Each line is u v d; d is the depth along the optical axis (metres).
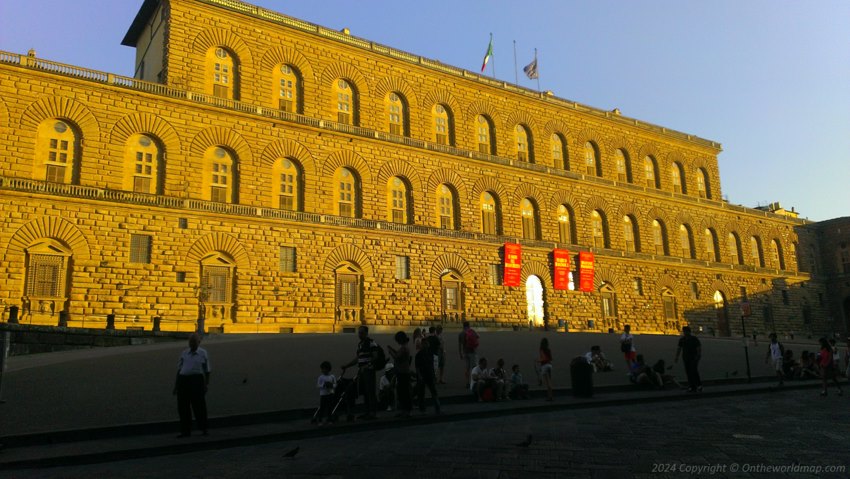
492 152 62.19
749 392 24.58
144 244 41.91
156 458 12.77
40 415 15.44
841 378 30.34
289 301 46.44
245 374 22.33
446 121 60.03
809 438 14.05
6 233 37.22
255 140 47.75
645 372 24.42
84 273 39.25
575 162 67.81
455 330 53.91
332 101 53.00
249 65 48.97
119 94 42.62
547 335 44.59
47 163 39.81
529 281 60.38
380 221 52.16
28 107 39.25
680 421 16.69
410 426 16.27
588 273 63.72
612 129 72.06
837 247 88.62
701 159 80.12
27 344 28.42
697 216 76.62
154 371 21.84
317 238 48.78
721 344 45.91
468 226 57.88
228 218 45.03
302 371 23.22
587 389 21.56
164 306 41.56
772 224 85.25
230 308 44.19
